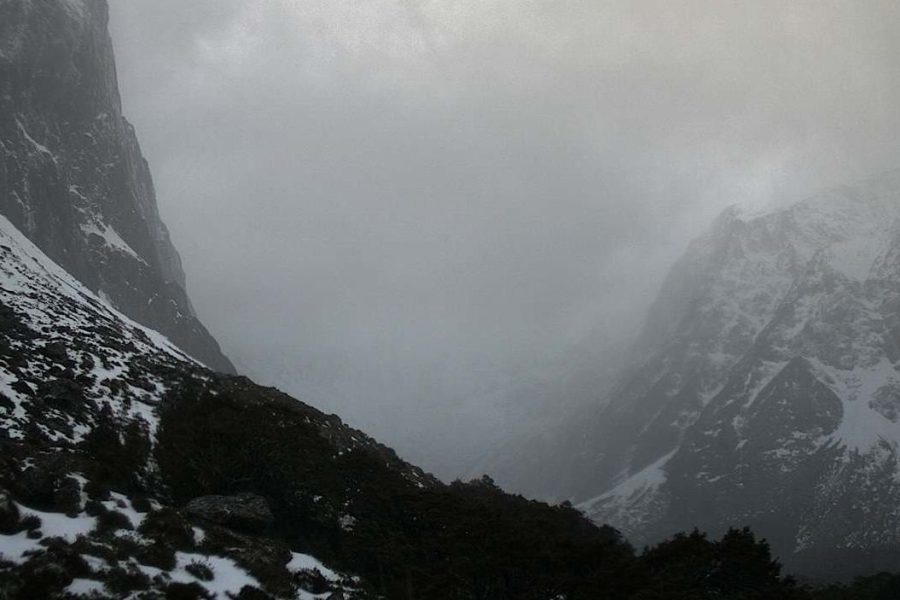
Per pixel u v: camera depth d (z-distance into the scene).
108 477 32.31
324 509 42.22
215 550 29.03
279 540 36.12
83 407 38.88
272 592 27.61
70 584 22.48
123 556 25.23
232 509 34.16
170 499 36.03
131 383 46.53
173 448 40.22
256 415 48.94
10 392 36.03
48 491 27.72
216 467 39.69
